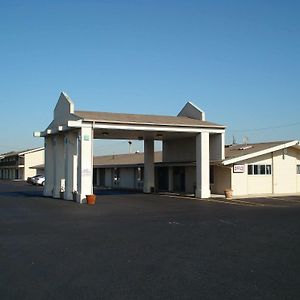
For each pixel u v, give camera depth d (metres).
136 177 48.44
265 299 6.93
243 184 34.91
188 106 38.78
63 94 32.81
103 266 9.38
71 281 8.12
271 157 36.41
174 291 7.41
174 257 10.32
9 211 22.80
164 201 29.45
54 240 13.05
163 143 43.06
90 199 27.55
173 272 8.80
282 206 25.36
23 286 7.79
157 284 7.88
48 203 28.25
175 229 15.36
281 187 36.84
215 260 9.96
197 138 33.66
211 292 7.34
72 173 31.84
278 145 35.84
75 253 10.91
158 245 11.98
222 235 13.83
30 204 27.45
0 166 107.06
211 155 35.38
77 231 15.02
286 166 37.31
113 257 10.35
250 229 15.28
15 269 9.17
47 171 36.56
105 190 44.97
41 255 10.70
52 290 7.50
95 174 59.56
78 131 29.98
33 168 85.69
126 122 30.52
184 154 39.81
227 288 7.59
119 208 24.33
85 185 28.83
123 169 51.38
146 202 28.62
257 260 9.95
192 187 38.41
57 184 34.28
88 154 29.11
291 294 7.20
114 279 8.25
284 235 13.80
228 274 8.62
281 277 8.36
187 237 13.44
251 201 29.20
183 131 32.62
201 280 8.16
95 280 8.18
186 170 39.44
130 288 7.61
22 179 91.81
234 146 41.59
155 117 34.78
